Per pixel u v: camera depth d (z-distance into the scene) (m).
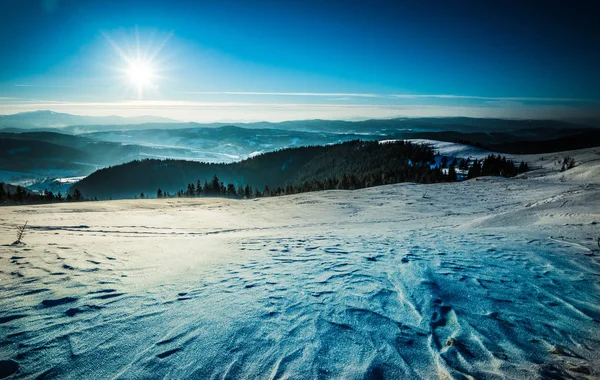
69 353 2.50
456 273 4.60
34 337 2.70
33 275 4.26
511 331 2.95
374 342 2.73
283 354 2.54
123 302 3.50
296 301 3.58
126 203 29.39
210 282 4.30
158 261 5.50
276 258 5.90
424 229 11.10
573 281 4.23
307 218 20.83
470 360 2.49
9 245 6.19
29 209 20.23
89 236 9.56
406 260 5.39
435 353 2.59
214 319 3.11
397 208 23.73
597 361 2.45
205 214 22.67
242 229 15.21
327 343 2.69
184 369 2.35
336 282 4.25
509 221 11.14
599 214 9.34
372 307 3.43
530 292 3.88
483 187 34.75
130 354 2.52
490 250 6.14
